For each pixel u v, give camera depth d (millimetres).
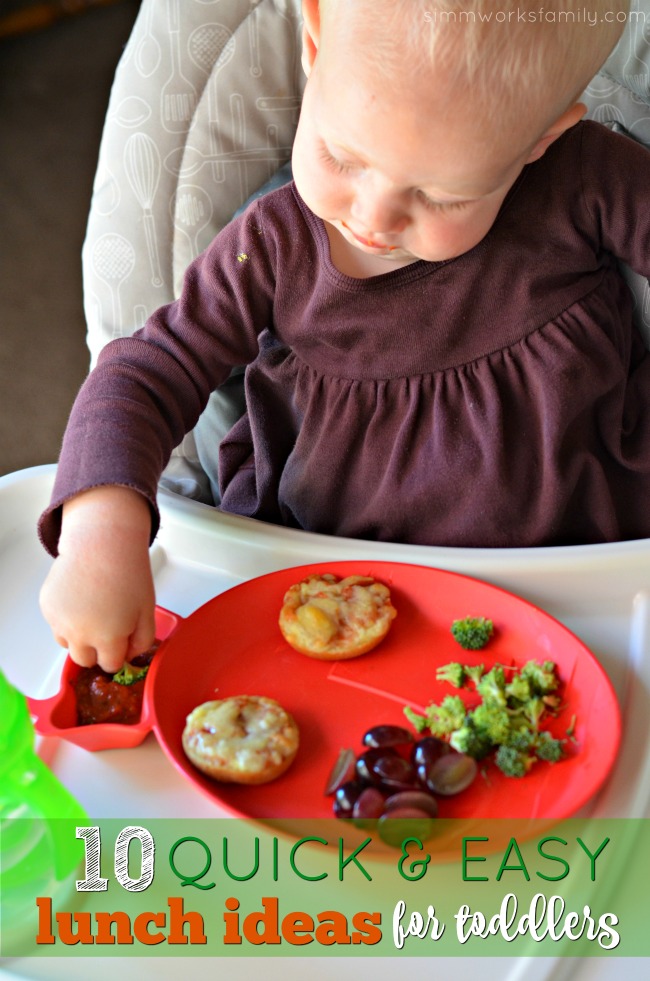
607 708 661
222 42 922
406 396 847
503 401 835
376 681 721
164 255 946
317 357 863
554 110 699
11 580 804
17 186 2375
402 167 691
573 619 764
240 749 655
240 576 812
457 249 754
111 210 942
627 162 822
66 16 2998
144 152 931
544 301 824
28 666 746
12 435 1756
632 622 760
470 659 729
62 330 2002
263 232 834
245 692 719
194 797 660
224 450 942
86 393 800
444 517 856
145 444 765
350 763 665
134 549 715
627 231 833
